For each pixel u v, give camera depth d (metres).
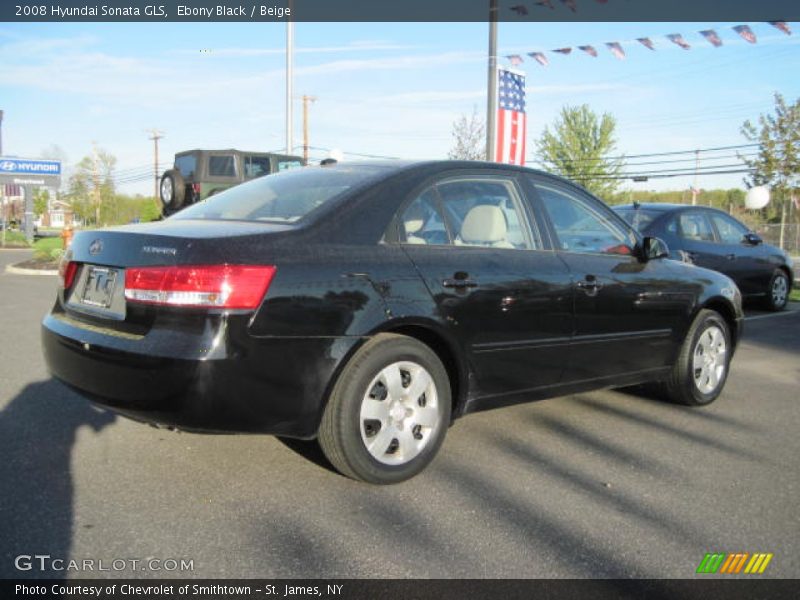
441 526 3.11
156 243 3.23
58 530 2.98
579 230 4.62
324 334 3.25
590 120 44.72
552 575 2.72
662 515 3.29
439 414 3.69
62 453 3.89
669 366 5.09
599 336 4.50
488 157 11.61
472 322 3.78
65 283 3.75
